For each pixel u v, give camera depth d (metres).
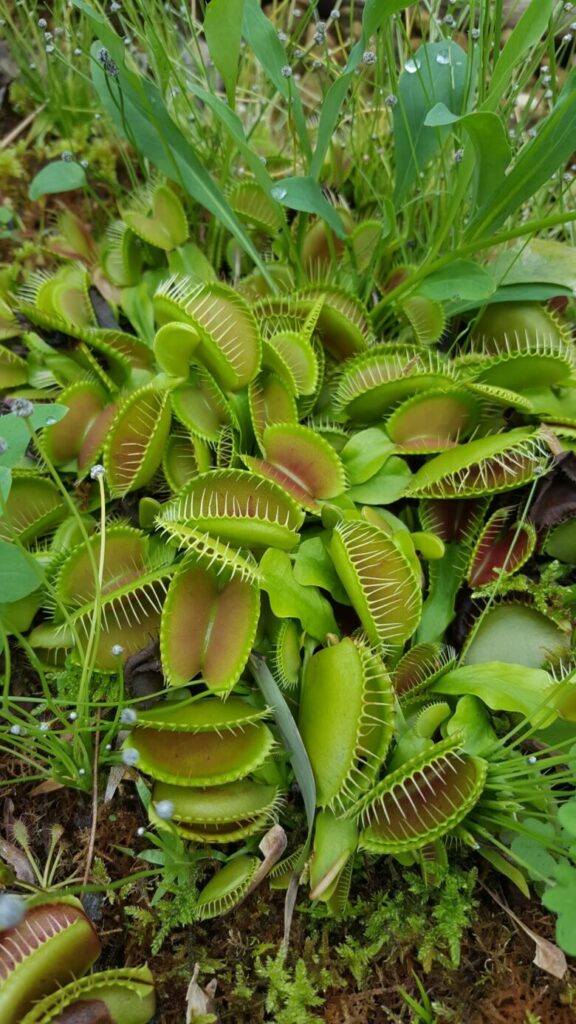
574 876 0.20
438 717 0.22
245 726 0.22
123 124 0.26
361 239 0.28
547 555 0.25
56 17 0.30
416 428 0.25
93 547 0.23
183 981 0.21
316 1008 0.21
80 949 0.20
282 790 0.22
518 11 0.34
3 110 0.33
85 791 0.23
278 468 0.24
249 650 0.22
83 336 0.25
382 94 0.30
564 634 0.24
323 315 0.25
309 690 0.22
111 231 0.28
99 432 0.25
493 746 0.22
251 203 0.28
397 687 0.23
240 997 0.21
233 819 0.21
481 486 0.24
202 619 0.22
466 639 0.24
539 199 0.30
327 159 0.30
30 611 0.23
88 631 0.23
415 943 0.22
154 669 0.23
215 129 0.28
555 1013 0.21
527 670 0.22
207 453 0.24
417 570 0.23
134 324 0.27
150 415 0.24
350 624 0.24
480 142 0.23
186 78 0.31
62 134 0.32
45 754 0.23
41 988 0.19
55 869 0.22
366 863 0.22
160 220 0.27
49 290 0.26
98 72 0.26
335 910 0.21
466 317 0.27
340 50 0.34
